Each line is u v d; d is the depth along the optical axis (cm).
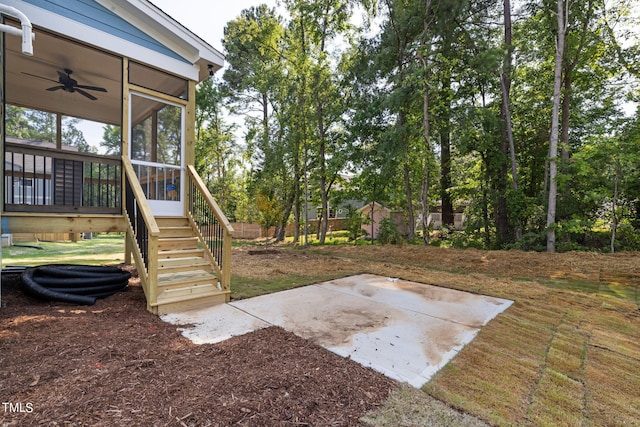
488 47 970
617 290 473
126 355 229
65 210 396
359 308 381
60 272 391
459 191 1193
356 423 165
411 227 1119
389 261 776
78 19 395
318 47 1205
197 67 520
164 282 373
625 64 964
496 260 700
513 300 422
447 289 486
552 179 834
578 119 1109
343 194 1228
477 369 231
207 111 1862
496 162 1048
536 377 222
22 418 154
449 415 176
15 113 480
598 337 297
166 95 483
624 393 205
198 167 1795
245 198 1750
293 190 1295
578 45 932
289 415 166
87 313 324
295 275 594
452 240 1112
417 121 1000
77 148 507
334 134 1202
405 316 353
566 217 913
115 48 425
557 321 341
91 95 554
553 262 651
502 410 182
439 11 890
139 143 473
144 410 164
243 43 1488
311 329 306
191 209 502
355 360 239
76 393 177
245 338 275
